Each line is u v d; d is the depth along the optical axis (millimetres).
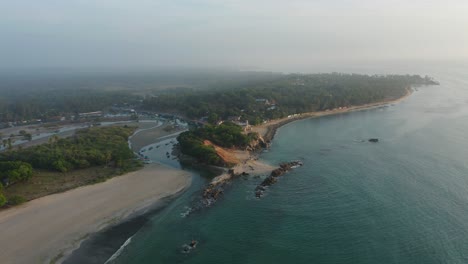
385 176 141000
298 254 91250
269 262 88500
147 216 114938
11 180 135750
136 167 165875
